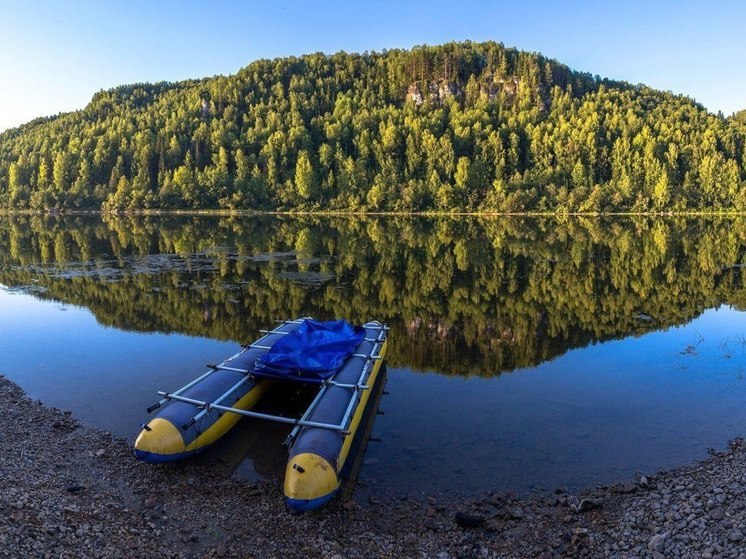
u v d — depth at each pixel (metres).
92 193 87.44
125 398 9.66
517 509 6.33
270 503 6.45
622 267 25.64
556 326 15.08
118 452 7.62
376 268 25.47
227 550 5.51
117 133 103.25
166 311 16.62
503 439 8.20
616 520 5.96
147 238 41.78
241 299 18.45
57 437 8.02
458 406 9.47
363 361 9.30
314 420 7.08
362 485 6.91
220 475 7.10
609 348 12.94
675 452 7.69
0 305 17.31
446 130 103.69
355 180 89.31
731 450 7.59
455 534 5.88
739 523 5.36
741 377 10.81
